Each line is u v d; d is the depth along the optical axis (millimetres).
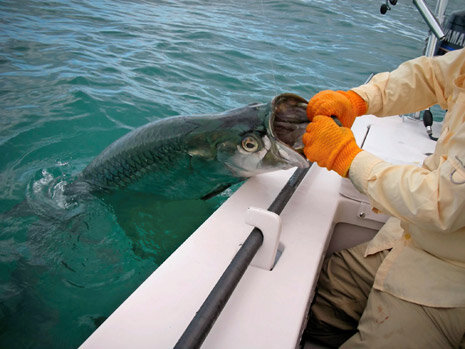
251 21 7809
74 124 3613
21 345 1727
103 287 1975
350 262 1784
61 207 2463
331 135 1381
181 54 5555
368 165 1314
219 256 1351
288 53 6281
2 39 5117
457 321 1358
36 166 3006
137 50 5465
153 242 2213
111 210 2396
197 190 2189
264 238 1291
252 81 5023
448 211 1132
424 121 2803
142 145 2164
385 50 7367
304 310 1205
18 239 2250
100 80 4453
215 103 4371
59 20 6180
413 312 1418
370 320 1512
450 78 1538
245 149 1861
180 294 1184
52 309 1876
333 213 1738
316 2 10375
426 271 1433
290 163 1768
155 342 1039
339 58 6484
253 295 1227
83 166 3086
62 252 2156
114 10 7141
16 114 3602
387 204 1275
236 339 1089
